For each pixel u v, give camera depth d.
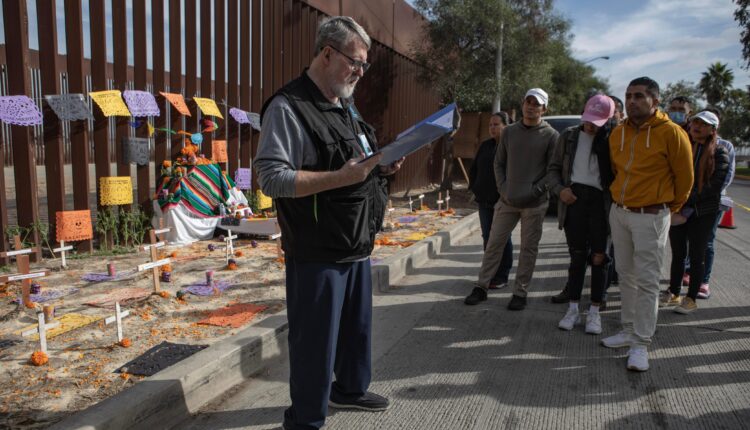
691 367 3.66
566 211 4.36
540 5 13.78
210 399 3.17
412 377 3.52
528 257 4.88
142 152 6.72
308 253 2.45
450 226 8.60
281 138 2.31
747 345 4.03
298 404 2.59
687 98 5.14
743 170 39.16
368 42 2.49
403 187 14.38
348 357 2.93
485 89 13.25
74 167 6.11
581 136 4.29
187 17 7.23
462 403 3.17
